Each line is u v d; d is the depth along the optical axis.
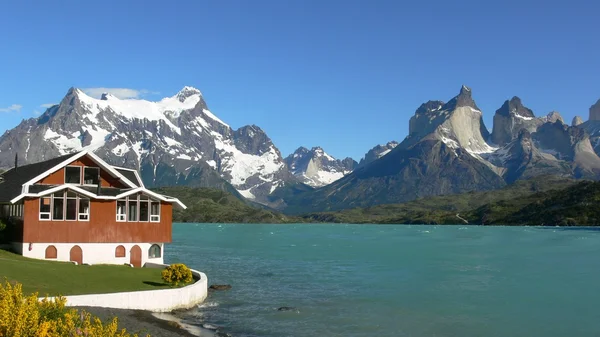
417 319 56.34
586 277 93.19
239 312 56.53
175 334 41.81
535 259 130.12
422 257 135.12
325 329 50.88
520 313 60.22
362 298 68.69
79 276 55.91
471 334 50.75
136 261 71.25
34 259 64.19
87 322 23.53
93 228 69.00
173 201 74.44
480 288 79.06
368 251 157.25
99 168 72.94
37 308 24.16
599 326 54.66
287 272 97.12
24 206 65.88
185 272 57.00
